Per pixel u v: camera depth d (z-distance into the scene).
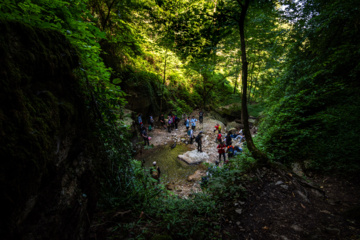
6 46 0.78
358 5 4.08
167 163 8.75
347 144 3.99
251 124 13.23
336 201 3.01
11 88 0.77
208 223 2.51
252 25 6.12
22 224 0.81
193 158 8.83
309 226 2.48
